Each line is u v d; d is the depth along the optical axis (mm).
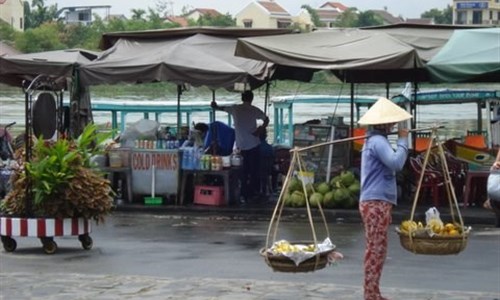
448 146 19891
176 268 12500
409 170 19578
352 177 18766
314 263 8484
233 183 19594
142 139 19688
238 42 18672
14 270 12336
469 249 14023
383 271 12125
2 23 53125
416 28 20969
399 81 21781
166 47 20156
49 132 14281
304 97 27141
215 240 15117
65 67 19641
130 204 19344
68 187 13578
